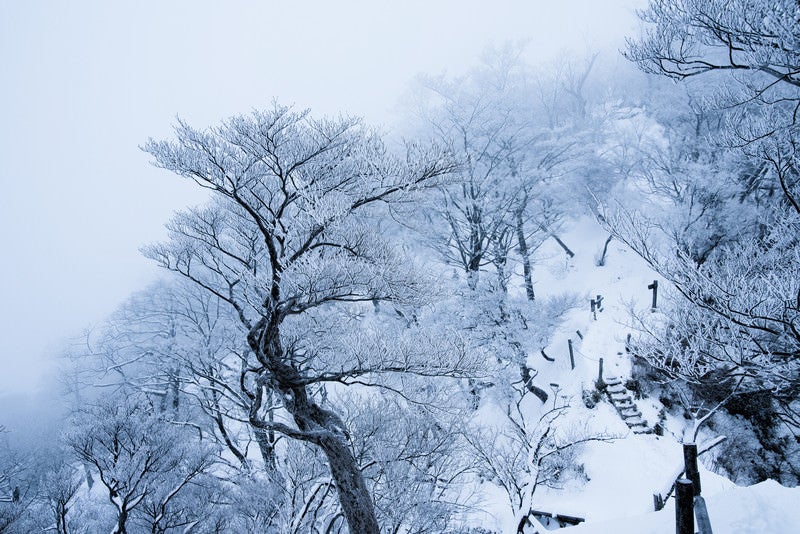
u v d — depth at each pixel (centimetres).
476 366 659
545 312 1488
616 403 1404
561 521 1101
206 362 1512
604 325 1691
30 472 1977
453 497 1066
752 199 1241
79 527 1044
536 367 1795
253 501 945
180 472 1088
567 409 1474
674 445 1247
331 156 656
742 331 580
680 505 396
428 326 1373
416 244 1546
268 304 665
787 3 442
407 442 892
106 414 1052
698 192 1320
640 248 610
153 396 2091
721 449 1220
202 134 570
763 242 747
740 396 1215
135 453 981
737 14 473
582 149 1750
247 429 1463
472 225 1548
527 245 1733
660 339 705
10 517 963
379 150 643
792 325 511
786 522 455
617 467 1223
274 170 637
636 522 572
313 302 634
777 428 1189
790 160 545
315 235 642
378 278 623
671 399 1352
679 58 562
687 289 586
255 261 762
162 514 969
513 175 1603
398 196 683
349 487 657
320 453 972
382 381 811
